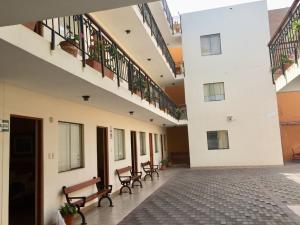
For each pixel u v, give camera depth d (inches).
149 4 491.5
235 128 606.2
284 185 362.6
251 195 309.4
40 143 211.6
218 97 622.8
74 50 173.8
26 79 172.6
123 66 295.9
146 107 349.7
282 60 319.9
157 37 481.1
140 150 510.3
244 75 613.0
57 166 228.8
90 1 92.1
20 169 303.7
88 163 284.5
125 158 403.5
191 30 645.9
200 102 628.1
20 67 148.6
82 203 227.5
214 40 636.1
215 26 635.5
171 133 777.6
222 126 612.7
